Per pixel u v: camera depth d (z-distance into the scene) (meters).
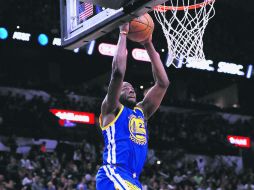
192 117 22.89
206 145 20.47
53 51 16.47
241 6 22.97
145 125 4.16
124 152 3.90
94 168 14.75
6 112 17.55
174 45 6.23
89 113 19.03
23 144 16.95
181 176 16.39
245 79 19.56
